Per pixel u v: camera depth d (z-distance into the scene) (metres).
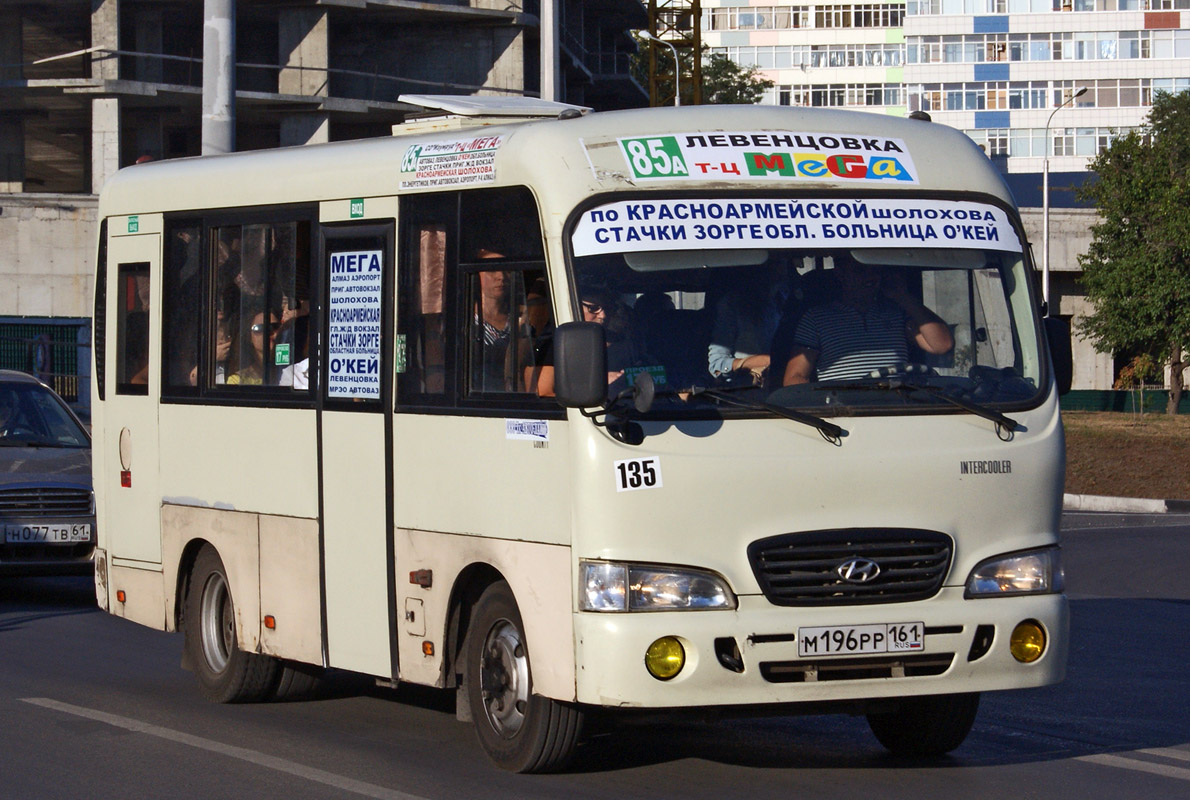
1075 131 120.81
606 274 7.35
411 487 8.43
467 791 7.54
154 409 10.81
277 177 9.70
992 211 7.93
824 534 7.16
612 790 7.55
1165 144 53.00
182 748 8.70
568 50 63.19
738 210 7.54
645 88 96.88
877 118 8.10
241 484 9.90
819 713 7.39
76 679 11.11
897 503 7.27
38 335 48.94
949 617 7.24
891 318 7.55
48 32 55.53
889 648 7.14
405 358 8.52
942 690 7.26
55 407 16.41
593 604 7.05
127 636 13.26
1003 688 7.37
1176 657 12.55
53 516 14.70
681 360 7.27
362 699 10.45
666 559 7.03
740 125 7.77
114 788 7.72
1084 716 9.91
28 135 58.50
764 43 142.88
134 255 11.14
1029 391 7.70
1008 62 121.50
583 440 7.12
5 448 15.52
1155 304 51.75
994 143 121.81
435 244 8.35
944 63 122.25
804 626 7.05
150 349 10.89
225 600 10.30
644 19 76.56
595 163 7.55
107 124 50.59
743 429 7.18
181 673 11.51
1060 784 7.79
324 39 53.59
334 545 9.05
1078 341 69.69
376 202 8.83
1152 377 56.50
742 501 7.09
